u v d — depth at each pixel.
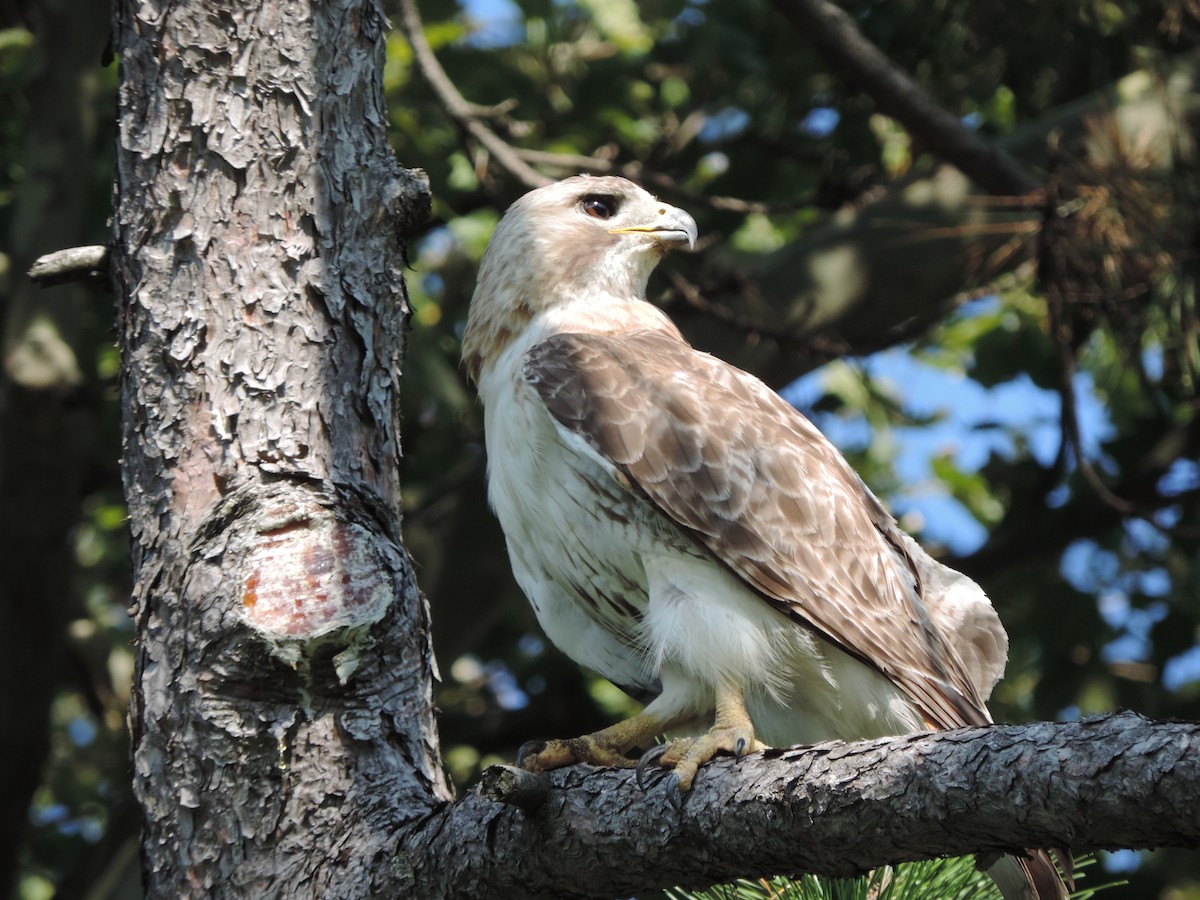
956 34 12.35
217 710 5.67
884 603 7.19
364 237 6.38
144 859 5.71
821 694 7.09
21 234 13.22
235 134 6.25
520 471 7.55
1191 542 15.90
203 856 5.61
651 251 8.76
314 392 6.12
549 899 5.29
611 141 15.66
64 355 13.06
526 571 7.86
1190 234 11.21
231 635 5.68
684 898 6.00
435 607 13.21
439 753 6.08
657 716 6.80
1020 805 4.20
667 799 5.00
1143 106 12.85
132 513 6.02
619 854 5.07
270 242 6.20
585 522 7.35
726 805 4.87
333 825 5.64
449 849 5.36
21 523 13.40
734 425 7.30
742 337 12.91
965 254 13.13
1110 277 11.18
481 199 15.73
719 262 12.80
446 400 13.78
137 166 6.27
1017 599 16.12
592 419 7.26
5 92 14.05
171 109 6.25
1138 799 3.96
